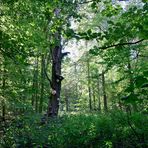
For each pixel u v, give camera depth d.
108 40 4.28
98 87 33.62
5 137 9.41
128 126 10.11
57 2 6.53
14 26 7.54
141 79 2.18
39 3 7.11
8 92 11.26
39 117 11.02
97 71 25.02
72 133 10.34
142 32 3.05
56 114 19.27
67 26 4.57
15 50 7.74
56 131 10.65
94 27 17.69
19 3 7.55
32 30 7.88
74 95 56.53
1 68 9.74
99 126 10.54
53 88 19.58
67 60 22.97
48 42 8.49
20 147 9.30
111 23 4.20
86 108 41.34
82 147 9.91
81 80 34.50
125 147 9.20
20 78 11.34
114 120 10.76
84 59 22.31
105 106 28.31
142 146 8.89
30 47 7.94
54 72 19.72
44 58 19.80
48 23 8.30
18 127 9.98
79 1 7.53
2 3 7.53
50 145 9.99
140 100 2.25
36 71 17.81
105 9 5.12
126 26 4.11
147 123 9.86
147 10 4.03
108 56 6.12
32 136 9.78
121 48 4.36
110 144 9.43
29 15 7.91
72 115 14.57
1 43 7.48
